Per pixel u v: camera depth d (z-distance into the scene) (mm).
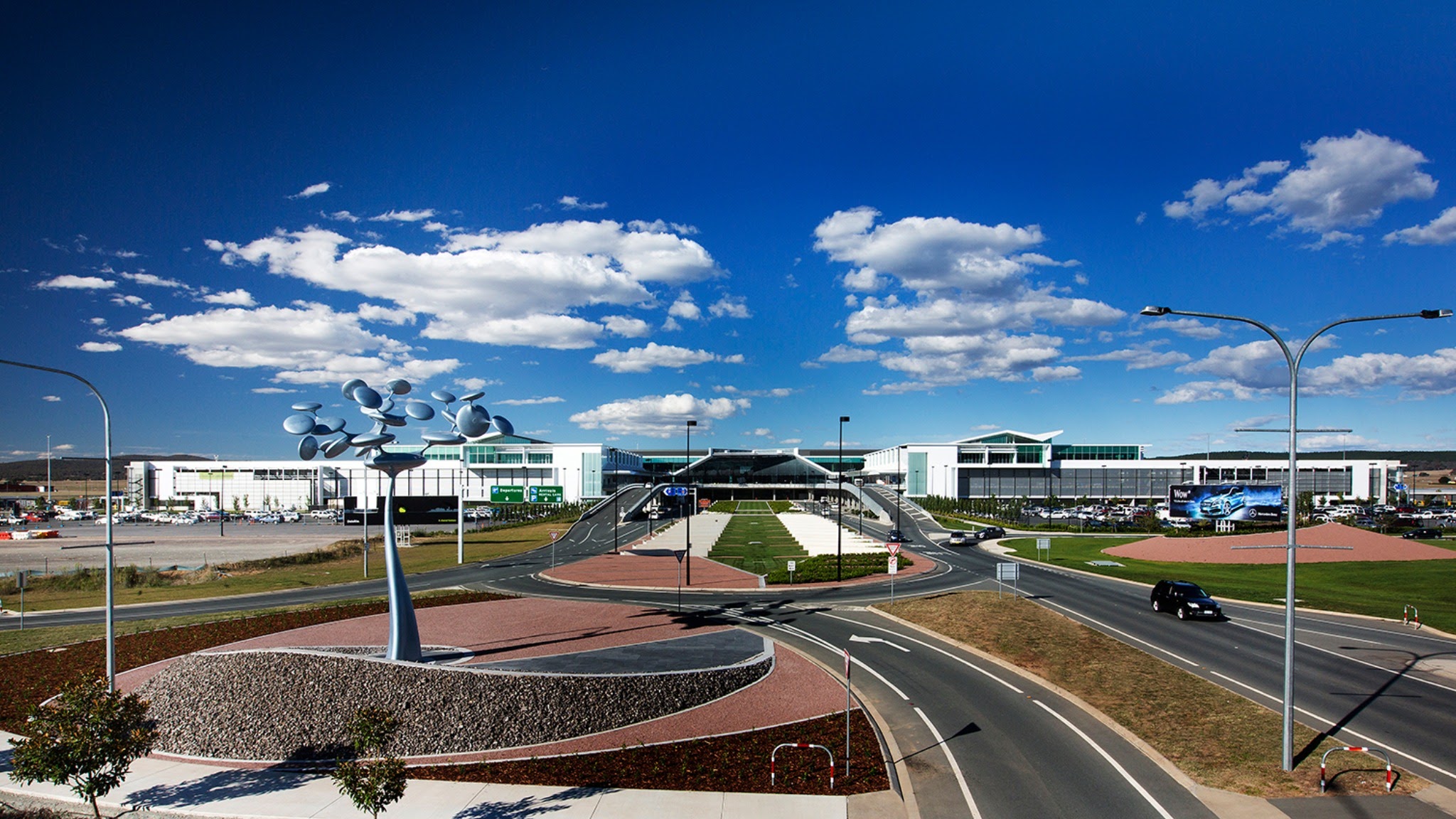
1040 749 20375
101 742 16109
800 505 164500
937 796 17359
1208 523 87500
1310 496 121438
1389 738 20922
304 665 21812
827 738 21000
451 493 164500
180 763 19719
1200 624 36812
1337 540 66312
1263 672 27922
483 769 18969
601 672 24094
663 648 28766
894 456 181500
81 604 44312
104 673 27703
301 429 23906
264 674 21656
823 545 81438
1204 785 17875
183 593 48281
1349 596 44906
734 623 37844
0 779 18438
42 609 42375
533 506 149125
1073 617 38406
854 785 17859
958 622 35719
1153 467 159250
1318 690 25562
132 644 32469
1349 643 32812
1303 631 35375
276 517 131750
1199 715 22797
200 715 20828
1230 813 16438
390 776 15172
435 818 16250
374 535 99000
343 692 21109
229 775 18875
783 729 21812
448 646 28969
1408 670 28234
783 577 54219
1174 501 92062
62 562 71812
